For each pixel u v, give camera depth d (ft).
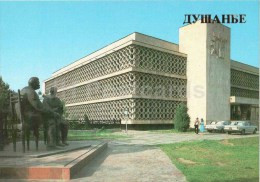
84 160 32.53
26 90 34.45
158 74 139.33
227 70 161.27
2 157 31.17
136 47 132.46
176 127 118.21
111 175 28.32
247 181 24.94
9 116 40.45
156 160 38.42
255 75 212.23
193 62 152.56
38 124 35.37
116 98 136.87
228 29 163.22
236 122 111.34
